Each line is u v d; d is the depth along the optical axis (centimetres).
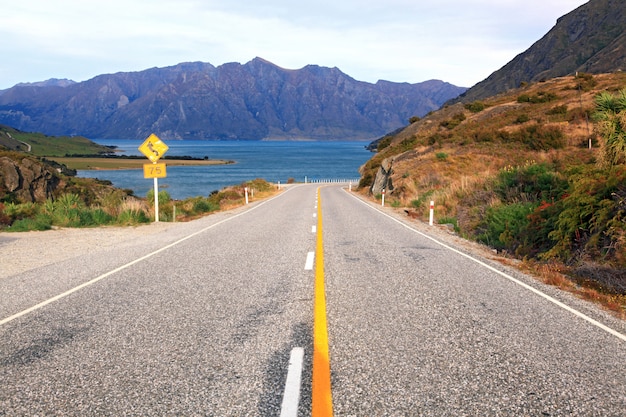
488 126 4488
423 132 6178
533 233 961
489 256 923
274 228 1390
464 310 521
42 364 361
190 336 426
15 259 876
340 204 2548
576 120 3784
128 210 1745
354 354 381
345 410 286
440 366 358
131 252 948
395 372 345
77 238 1209
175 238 1178
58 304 540
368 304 539
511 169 1673
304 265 791
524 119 4319
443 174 2714
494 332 445
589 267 721
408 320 479
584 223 823
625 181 803
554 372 351
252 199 3219
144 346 400
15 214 1620
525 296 593
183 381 328
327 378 333
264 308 521
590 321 489
